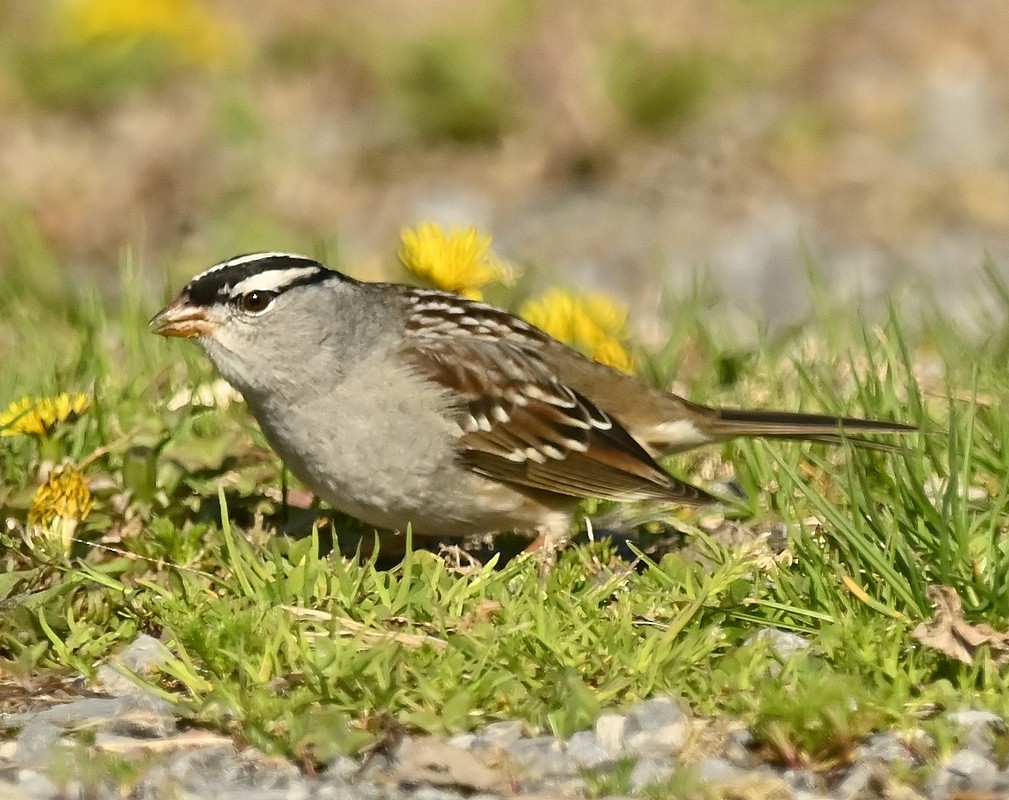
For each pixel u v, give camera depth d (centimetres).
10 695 805
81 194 2034
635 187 2192
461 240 1205
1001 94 2414
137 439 997
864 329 1125
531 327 1037
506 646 803
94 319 1309
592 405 995
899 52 2525
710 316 1672
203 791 712
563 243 2023
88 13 2411
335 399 955
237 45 2478
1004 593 822
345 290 969
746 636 831
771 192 2169
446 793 719
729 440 1035
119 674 816
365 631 820
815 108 2364
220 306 956
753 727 752
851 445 953
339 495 972
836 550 893
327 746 741
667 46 2391
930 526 878
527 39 2359
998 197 2141
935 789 712
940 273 1914
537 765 735
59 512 912
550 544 947
